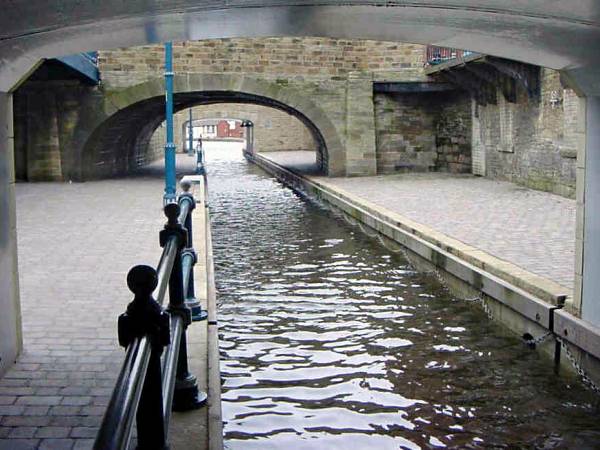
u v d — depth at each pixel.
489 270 8.60
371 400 6.06
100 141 21.11
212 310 6.74
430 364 6.92
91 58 19.12
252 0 4.71
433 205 14.38
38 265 8.69
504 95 17.80
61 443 3.96
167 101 13.51
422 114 21.91
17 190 17.86
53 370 5.05
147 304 2.28
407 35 5.94
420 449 5.20
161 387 2.78
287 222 16.06
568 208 13.38
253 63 20.69
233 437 5.36
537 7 4.51
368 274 10.66
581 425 5.60
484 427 5.56
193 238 10.41
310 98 21.16
